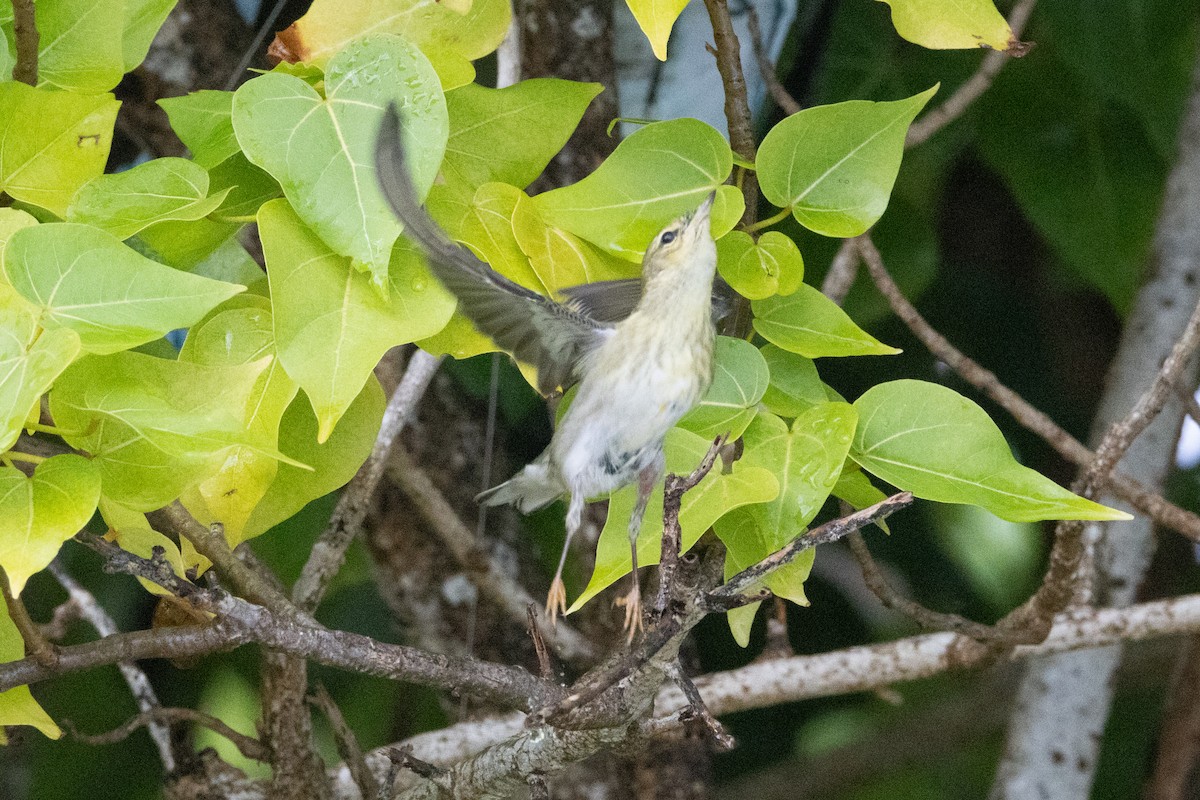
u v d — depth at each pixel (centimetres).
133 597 1188
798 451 583
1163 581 1305
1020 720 1030
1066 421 1306
